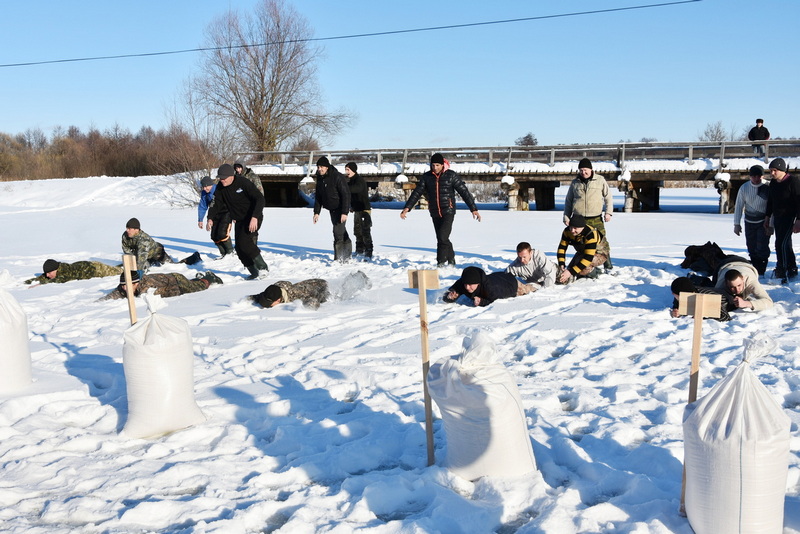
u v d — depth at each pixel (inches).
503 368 147.7
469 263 466.9
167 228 847.1
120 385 217.6
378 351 250.1
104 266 469.1
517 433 142.8
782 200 356.5
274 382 219.0
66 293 406.6
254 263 432.8
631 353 237.8
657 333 261.7
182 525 131.6
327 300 354.6
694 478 118.9
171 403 177.5
